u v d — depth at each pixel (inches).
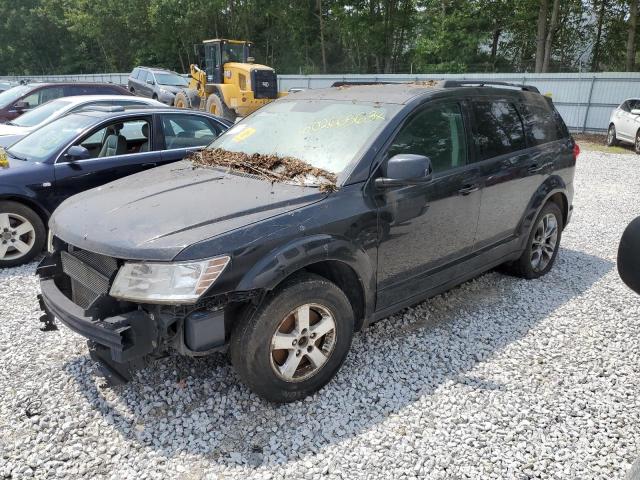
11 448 109.3
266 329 114.7
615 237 271.0
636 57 1269.7
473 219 164.9
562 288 199.2
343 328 128.8
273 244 113.9
